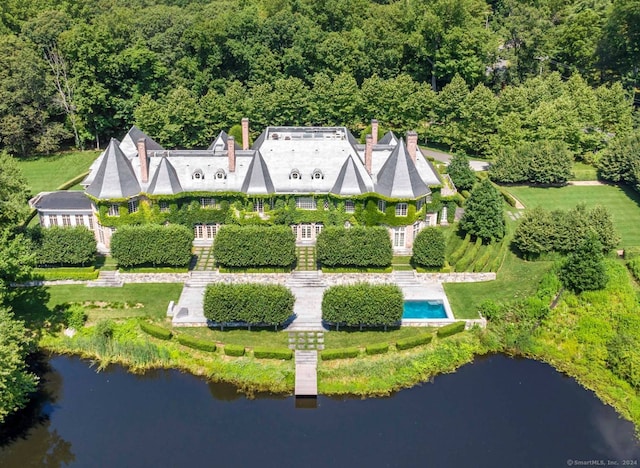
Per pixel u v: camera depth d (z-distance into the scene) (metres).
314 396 57.50
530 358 62.97
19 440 53.56
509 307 66.38
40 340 64.38
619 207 88.06
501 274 73.31
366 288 63.50
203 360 61.28
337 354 60.66
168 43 120.50
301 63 118.81
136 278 71.88
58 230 72.31
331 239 71.44
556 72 113.62
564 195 91.94
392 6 133.50
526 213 76.75
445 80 130.00
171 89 116.88
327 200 77.69
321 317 66.25
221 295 62.47
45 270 71.88
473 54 120.75
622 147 93.06
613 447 52.44
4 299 65.25
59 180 100.19
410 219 76.12
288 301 62.75
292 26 122.06
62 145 114.12
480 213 76.94
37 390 58.78
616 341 61.69
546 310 65.56
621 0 112.62
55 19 112.38
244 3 150.75
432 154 108.56
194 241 79.94
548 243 74.50
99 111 111.50
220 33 117.25
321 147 79.56
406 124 110.44
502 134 101.56
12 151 108.81
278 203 77.62
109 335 64.12
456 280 72.12
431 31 119.62
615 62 119.75
